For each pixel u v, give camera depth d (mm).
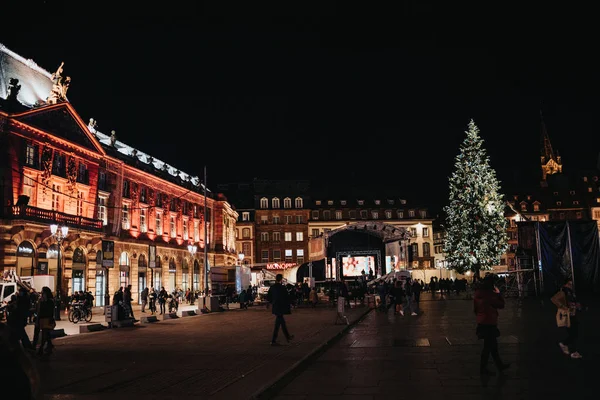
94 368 12312
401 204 98000
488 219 56281
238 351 14914
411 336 18000
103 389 9750
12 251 34156
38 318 15023
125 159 50281
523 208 97875
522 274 44094
